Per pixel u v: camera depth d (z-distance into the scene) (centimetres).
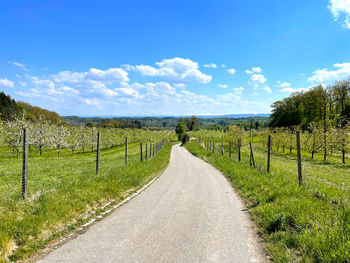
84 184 726
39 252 354
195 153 3212
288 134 3603
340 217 420
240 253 348
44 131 3538
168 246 369
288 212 479
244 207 615
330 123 4525
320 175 1241
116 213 554
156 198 712
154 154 2725
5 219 412
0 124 3083
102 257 332
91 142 4194
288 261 316
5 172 1338
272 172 1082
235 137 3947
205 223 482
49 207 498
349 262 289
